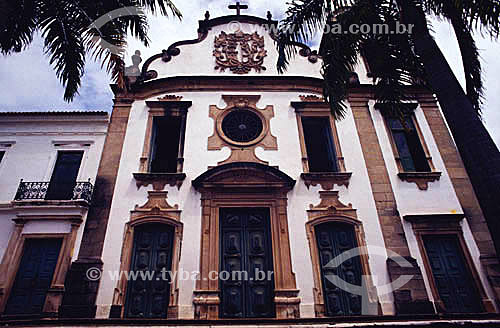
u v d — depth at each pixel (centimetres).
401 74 955
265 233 1078
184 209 1085
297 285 976
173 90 1334
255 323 793
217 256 1013
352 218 1088
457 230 1077
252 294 983
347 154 1212
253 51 1459
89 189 1134
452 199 1133
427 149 1240
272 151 1209
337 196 1126
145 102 1301
